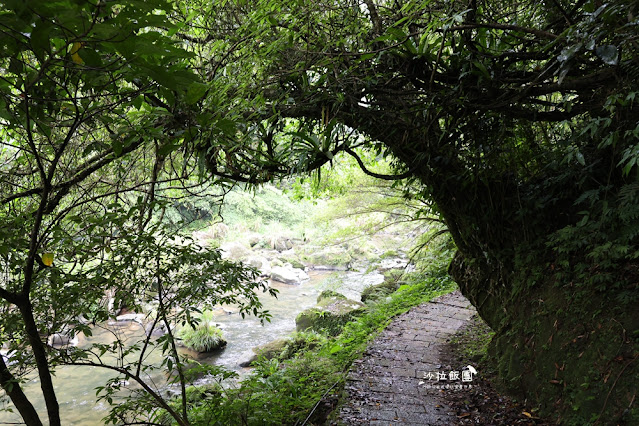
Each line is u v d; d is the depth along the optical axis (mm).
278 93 2703
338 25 2539
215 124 1948
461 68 2561
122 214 2338
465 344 4965
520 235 3734
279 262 13875
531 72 2500
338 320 7828
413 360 4672
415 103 2777
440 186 3742
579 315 3109
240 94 2553
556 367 3141
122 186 3426
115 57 1252
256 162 3021
